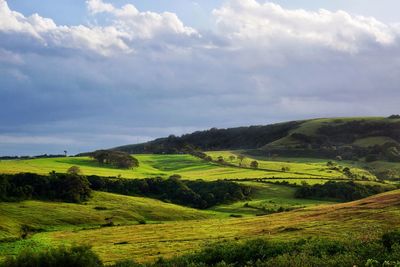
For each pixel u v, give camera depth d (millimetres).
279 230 86250
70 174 179750
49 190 167875
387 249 34188
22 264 45812
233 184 196250
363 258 32469
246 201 182250
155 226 122875
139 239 97875
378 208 95875
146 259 69250
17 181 169125
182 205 185250
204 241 85625
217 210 173875
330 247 38031
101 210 155500
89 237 106938
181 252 73188
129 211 157125
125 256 74875
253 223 109375
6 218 130125
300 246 39938
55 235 114062
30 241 100250
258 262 35688
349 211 99688
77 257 46156
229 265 36531
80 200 166250
